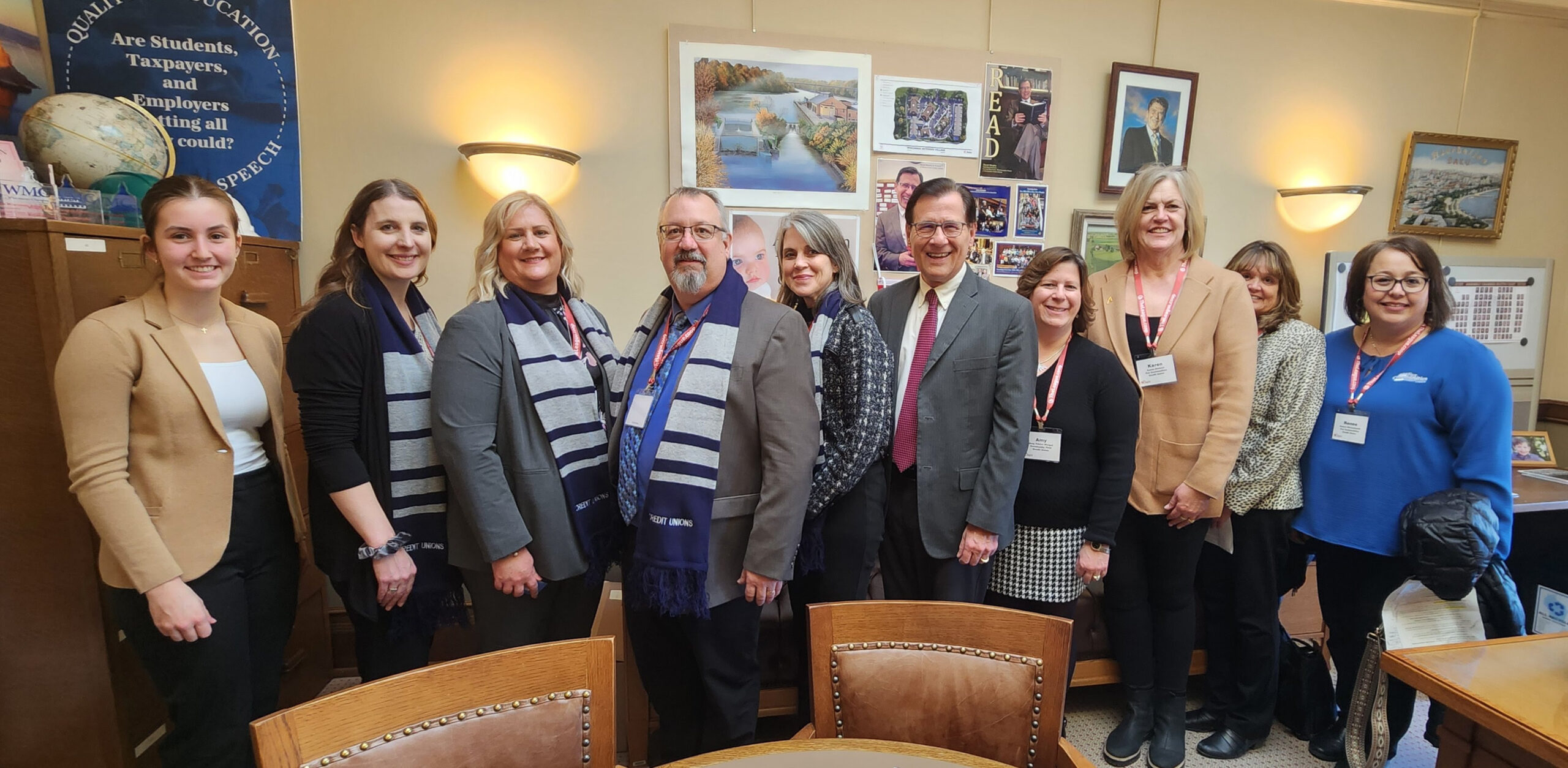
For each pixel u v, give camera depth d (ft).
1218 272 5.69
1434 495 5.08
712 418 4.35
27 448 4.72
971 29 8.44
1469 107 9.86
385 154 7.39
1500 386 5.19
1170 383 5.68
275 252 6.85
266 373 4.60
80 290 4.67
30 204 5.09
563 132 7.70
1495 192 10.00
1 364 4.60
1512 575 7.88
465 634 7.68
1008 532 4.86
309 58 7.14
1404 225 9.85
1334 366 6.13
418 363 4.63
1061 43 8.69
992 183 8.71
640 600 4.45
